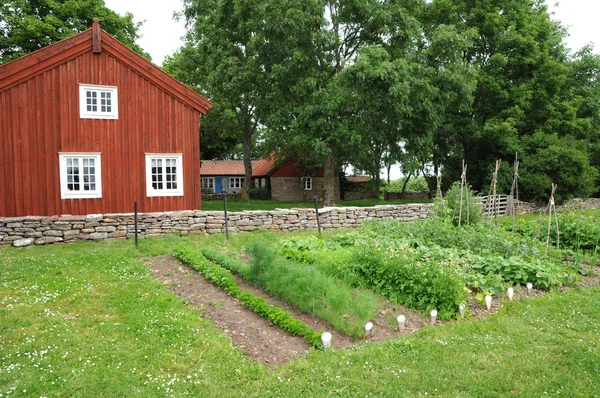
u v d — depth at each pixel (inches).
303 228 535.8
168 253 379.9
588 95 1243.8
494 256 334.3
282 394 164.1
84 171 519.8
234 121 1299.2
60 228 426.0
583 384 172.7
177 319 230.7
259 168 1702.8
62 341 204.1
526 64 1066.1
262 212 514.9
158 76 557.9
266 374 178.7
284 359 192.5
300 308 249.6
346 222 570.9
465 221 493.0
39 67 488.7
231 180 1795.0
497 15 1077.1
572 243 422.6
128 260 346.0
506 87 1091.3
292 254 347.6
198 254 349.4
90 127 519.8
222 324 230.2
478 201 644.1
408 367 183.9
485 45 1119.6
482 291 285.1
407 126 887.7
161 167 566.9
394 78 740.0
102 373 177.9
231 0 884.6
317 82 859.4
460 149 1170.6
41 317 228.7
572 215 462.6
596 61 1242.6
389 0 926.4
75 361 186.5
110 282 288.5
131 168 545.6
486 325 229.3
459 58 882.1
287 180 1519.4
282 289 262.4
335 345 205.8
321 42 815.7
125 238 451.8
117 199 536.7
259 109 1026.1
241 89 941.2
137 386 169.9
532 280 304.0
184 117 580.7
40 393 162.1
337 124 818.2
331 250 381.4
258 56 883.4
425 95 832.3
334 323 225.0
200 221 487.2
